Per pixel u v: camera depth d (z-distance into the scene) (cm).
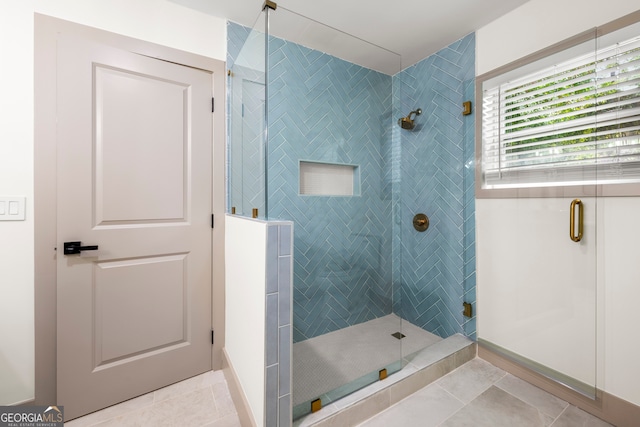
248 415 121
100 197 141
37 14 127
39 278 129
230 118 178
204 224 171
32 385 130
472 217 193
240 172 164
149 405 145
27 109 126
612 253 132
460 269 200
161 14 156
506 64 172
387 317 220
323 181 200
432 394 153
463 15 174
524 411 140
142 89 151
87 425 131
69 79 133
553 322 152
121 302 147
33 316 130
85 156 137
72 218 135
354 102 210
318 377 148
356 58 203
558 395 149
